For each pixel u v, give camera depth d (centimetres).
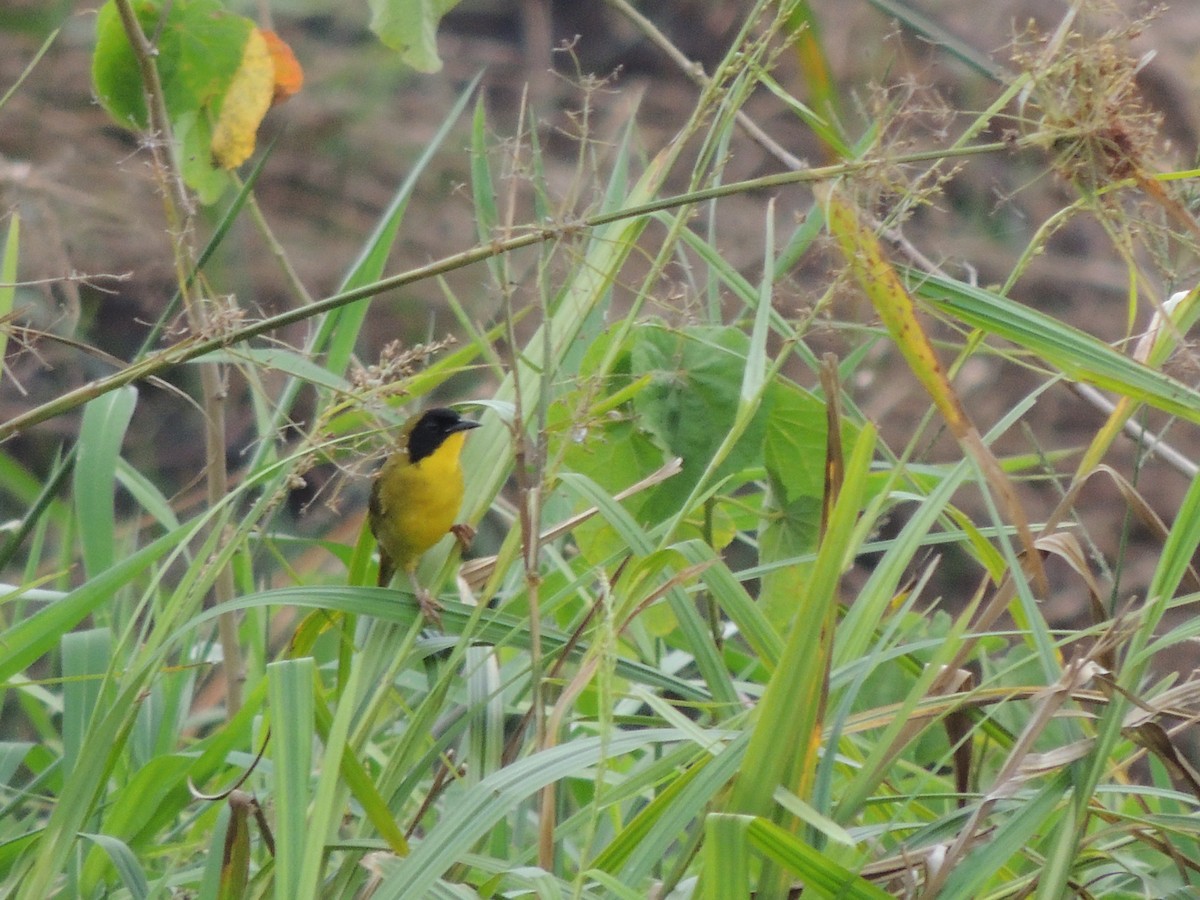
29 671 1145
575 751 478
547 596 726
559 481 628
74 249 1756
